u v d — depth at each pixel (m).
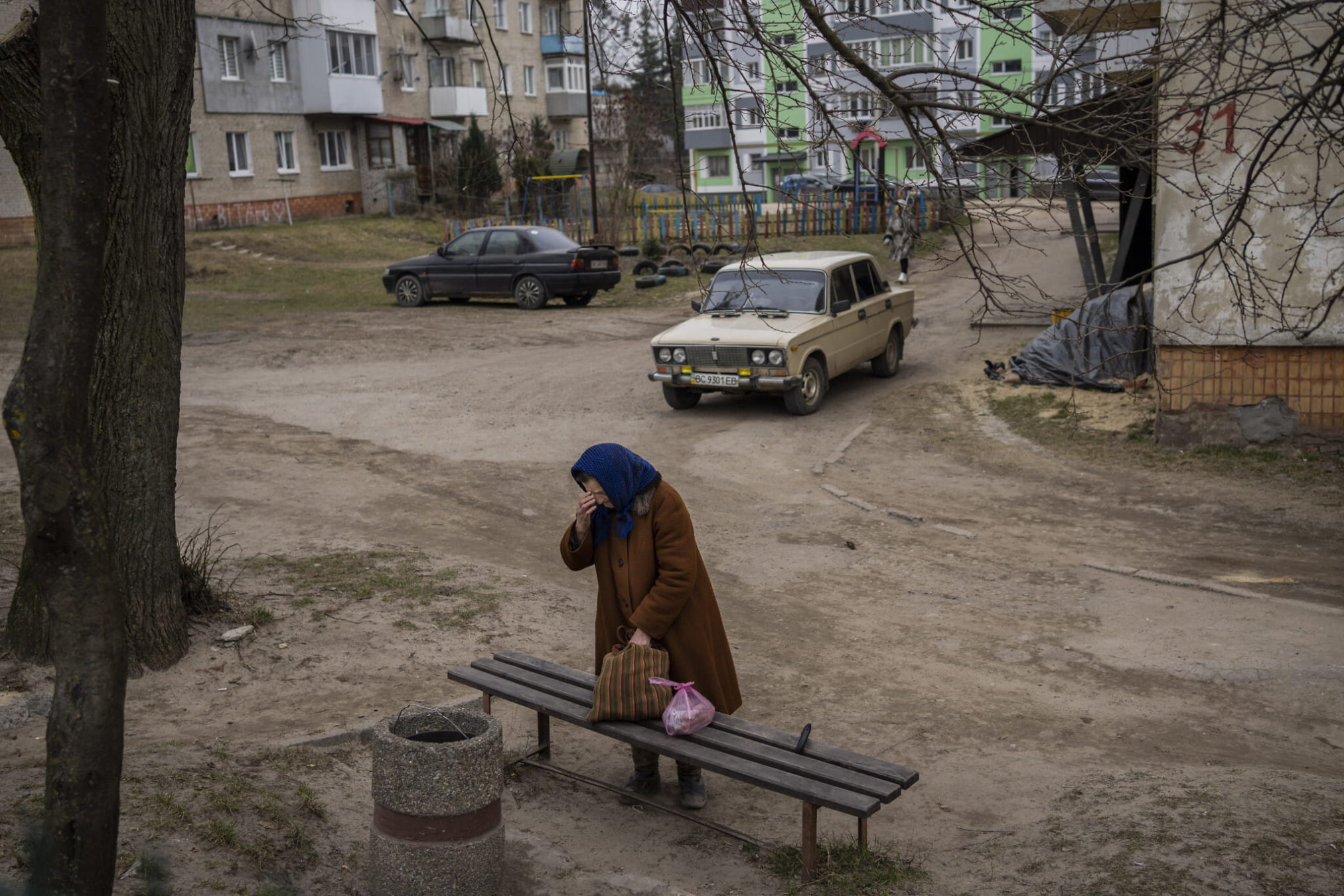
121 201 5.20
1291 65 4.50
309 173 40.12
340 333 19.69
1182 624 7.13
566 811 4.51
